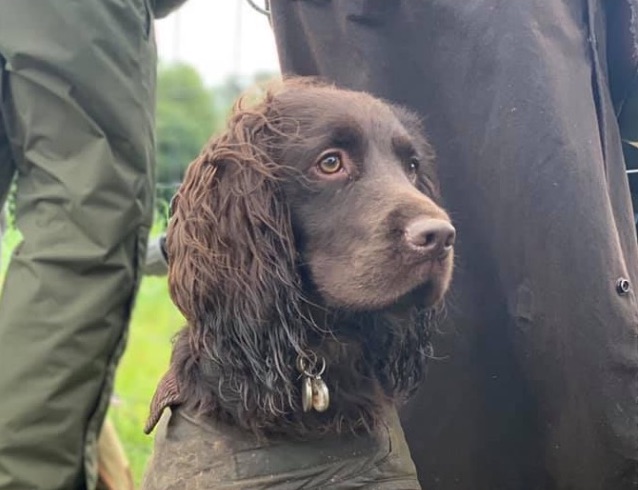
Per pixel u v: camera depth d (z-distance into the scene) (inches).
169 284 22.8
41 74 21.0
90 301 21.0
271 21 27.3
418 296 22.0
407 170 23.6
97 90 21.0
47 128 21.2
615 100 25.6
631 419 23.3
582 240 23.0
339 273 21.9
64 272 21.0
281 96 23.1
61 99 21.0
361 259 21.5
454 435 26.0
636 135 26.6
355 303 21.7
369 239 21.5
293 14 26.8
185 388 22.1
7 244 37.8
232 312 21.7
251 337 21.6
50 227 21.2
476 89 24.1
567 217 23.0
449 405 25.8
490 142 23.9
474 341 25.4
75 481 21.5
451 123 24.9
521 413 25.3
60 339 20.8
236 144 22.5
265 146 22.4
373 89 25.5
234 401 21.5
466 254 25.1
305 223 22.2
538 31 23.3
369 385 22.9
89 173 21.0
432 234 20.8
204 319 22.0
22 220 21.8
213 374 21.9
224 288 21.8
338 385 22.3
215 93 129.0
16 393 20.8
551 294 23.5
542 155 23.2
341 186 22.1
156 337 67.6
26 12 21.0
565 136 23.1
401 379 23.8
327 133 22.2
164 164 101.7
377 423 22.5
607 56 25.2
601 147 24.0
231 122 23.1
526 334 24.2
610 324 23.0
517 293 24.3
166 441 21.6
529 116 23.2
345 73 25.9
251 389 21.4
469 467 26.1
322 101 22.8
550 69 23.3
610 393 23.2
